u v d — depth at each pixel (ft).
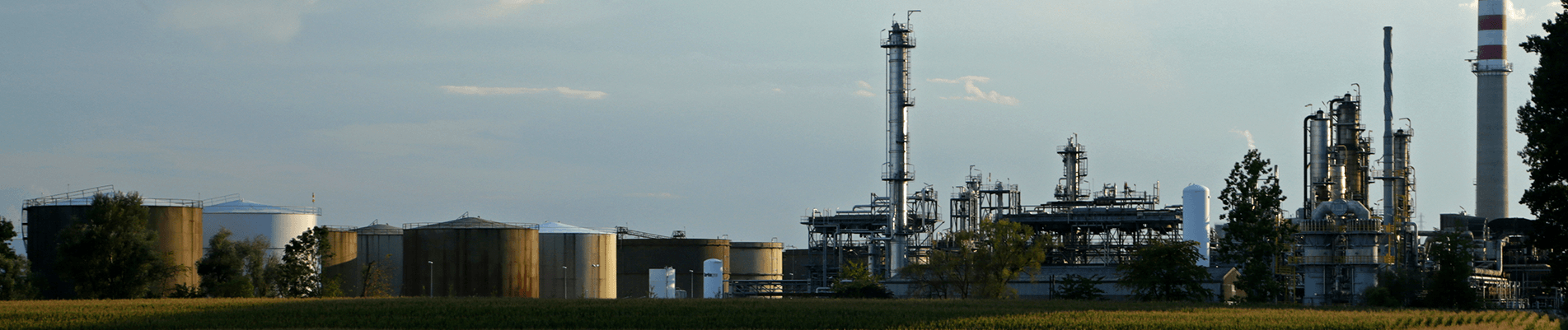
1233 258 333.83
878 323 240.94
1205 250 404.16
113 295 335.47
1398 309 288.10
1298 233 361.10
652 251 528.63
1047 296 375.45
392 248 456.86
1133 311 262.06
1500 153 610.24
